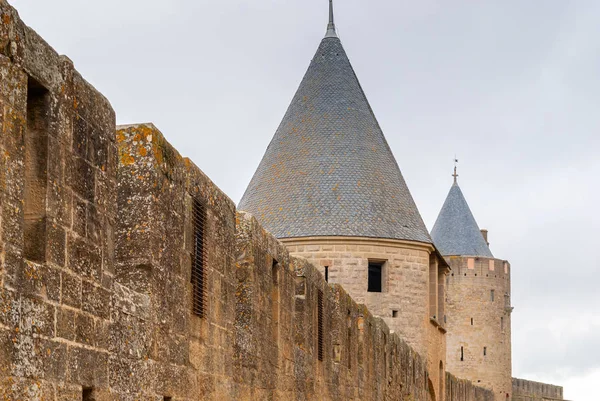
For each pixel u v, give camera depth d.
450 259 103.31
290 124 55.28
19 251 8.97
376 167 53.97
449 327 102.69
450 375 63.22
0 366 8.62
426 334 53.84
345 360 25.75
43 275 9.41
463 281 103.00
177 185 13.32
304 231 51.59
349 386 26.16
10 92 8.95
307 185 52.94
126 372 11.49
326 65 56.62
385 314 52.12
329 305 24.70
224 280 15.44
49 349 9.48
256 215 53.34
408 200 54.88
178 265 13.29
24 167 9.16
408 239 52.78
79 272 10.15
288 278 19.62
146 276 12.24
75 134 10.16
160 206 12.62
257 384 17.02
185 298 13.54
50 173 9.62
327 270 51.62
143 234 12.31
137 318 11.84
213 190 15.02
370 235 51.72
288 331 19.44
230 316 15.68
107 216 10.88
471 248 104.06
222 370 15.11
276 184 53.69
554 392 120.44
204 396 14.21
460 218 105.56
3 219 8.73
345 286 51.44
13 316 8.84
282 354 18.88
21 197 9.05
